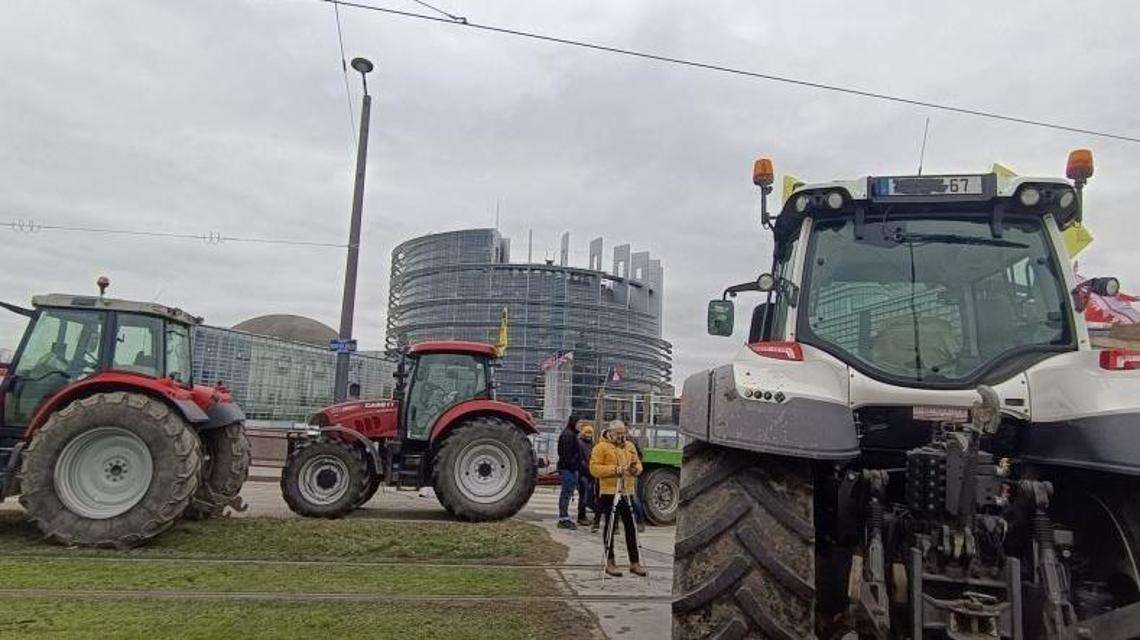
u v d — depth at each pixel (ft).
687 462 10.43
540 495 59.31
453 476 33.73
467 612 16.74
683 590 9.65
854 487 10.82
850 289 12.17
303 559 22.80
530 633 15.29
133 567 20.52
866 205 12.38
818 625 11.69
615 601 18.74
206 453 30.09
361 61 51.08
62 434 23.63
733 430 9.75
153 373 27.07
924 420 11.07
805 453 9.46
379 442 36.17
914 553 9.32
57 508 23.27
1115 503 10.11
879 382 11.25
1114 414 9.57
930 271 12.08
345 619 15.71
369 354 89.10
